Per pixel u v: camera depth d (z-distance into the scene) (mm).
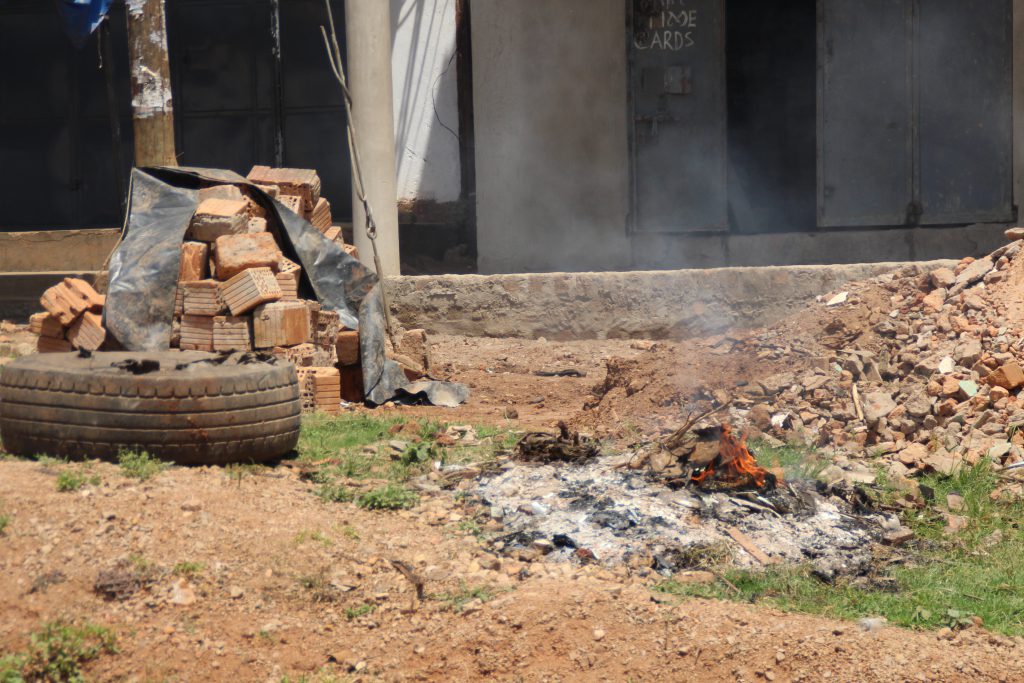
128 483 6438
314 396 9867
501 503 7051
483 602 5723
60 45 21344
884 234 16094
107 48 18297
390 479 7512
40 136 21594
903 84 15812
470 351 13742
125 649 5215
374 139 14953
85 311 10273
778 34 19953
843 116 16125
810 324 9961
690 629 5473
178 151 21266
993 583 6090
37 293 15789
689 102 16953
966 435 8336
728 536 6516
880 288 10734
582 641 5453
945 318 9789
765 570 6148
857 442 8422
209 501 6324
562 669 5316
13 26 21406
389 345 12023
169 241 10352
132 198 11000
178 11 21000
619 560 6234
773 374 9391
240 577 5738
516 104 18000
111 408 6879
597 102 17578
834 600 5832
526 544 6453
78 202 21609
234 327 10055
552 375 12641
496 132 18141
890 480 7598
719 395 9102
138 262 10359
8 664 4953
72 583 5520
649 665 5305
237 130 21125
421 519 6715
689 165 17031
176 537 5922
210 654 5266
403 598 5773
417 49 19922
